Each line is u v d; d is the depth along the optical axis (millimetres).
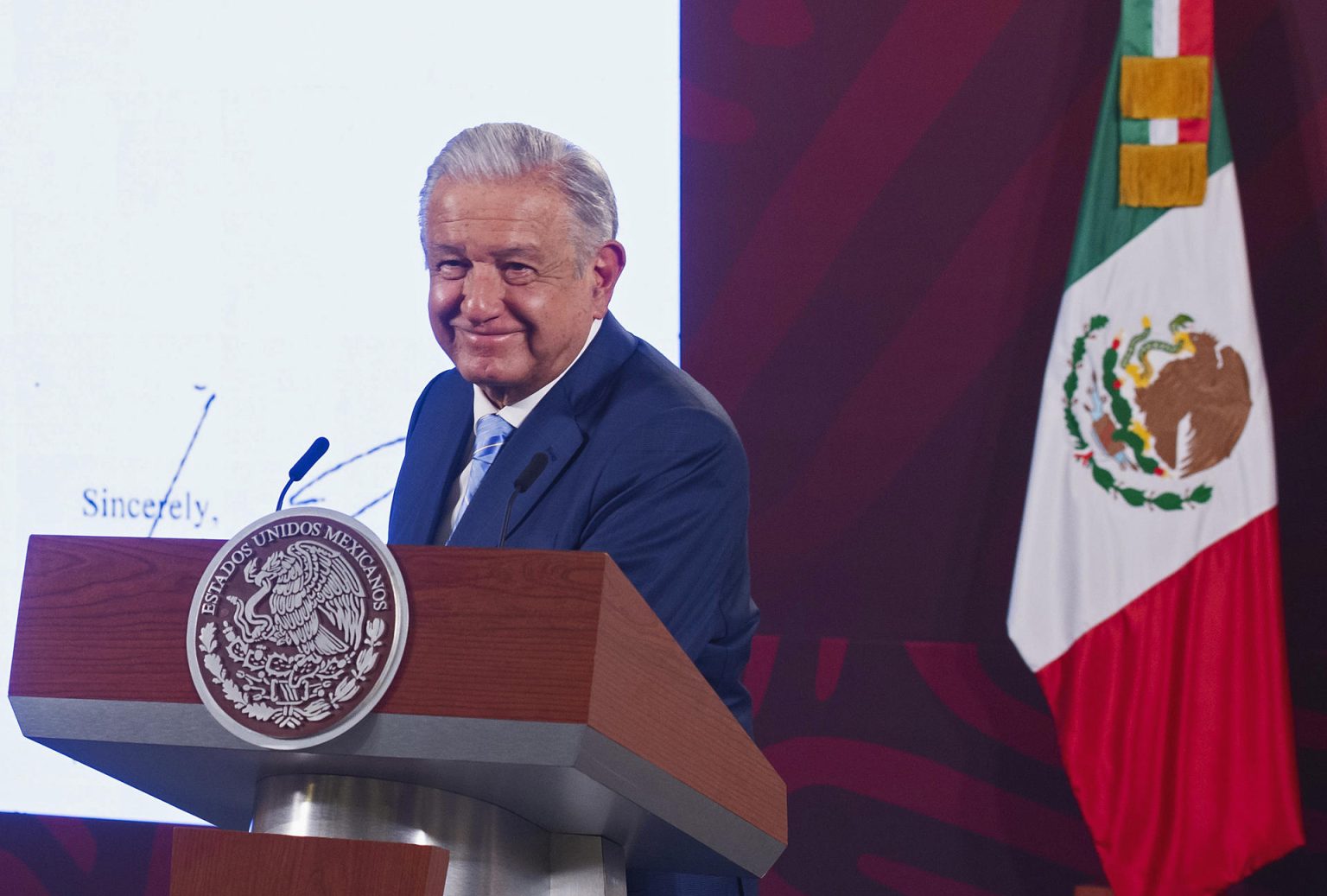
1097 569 11852
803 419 13172
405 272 13312
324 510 4047
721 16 13422
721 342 13289
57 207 13773
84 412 13602
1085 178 12812
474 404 7051
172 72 13734
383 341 13281
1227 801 11320
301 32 13562
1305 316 12359
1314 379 12320
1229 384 11812
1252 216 12484
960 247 13055
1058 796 12500
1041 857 12477
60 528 13562
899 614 12922
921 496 12984
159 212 13648
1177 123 12023
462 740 3812
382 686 3865
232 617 4059
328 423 13289
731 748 4648
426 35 13375
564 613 3818
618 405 6398
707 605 6113
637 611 4062
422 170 13336
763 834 4848
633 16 13180
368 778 4246
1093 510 11914
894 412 13070
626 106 13125
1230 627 11570
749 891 6145
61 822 13609
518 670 3811
